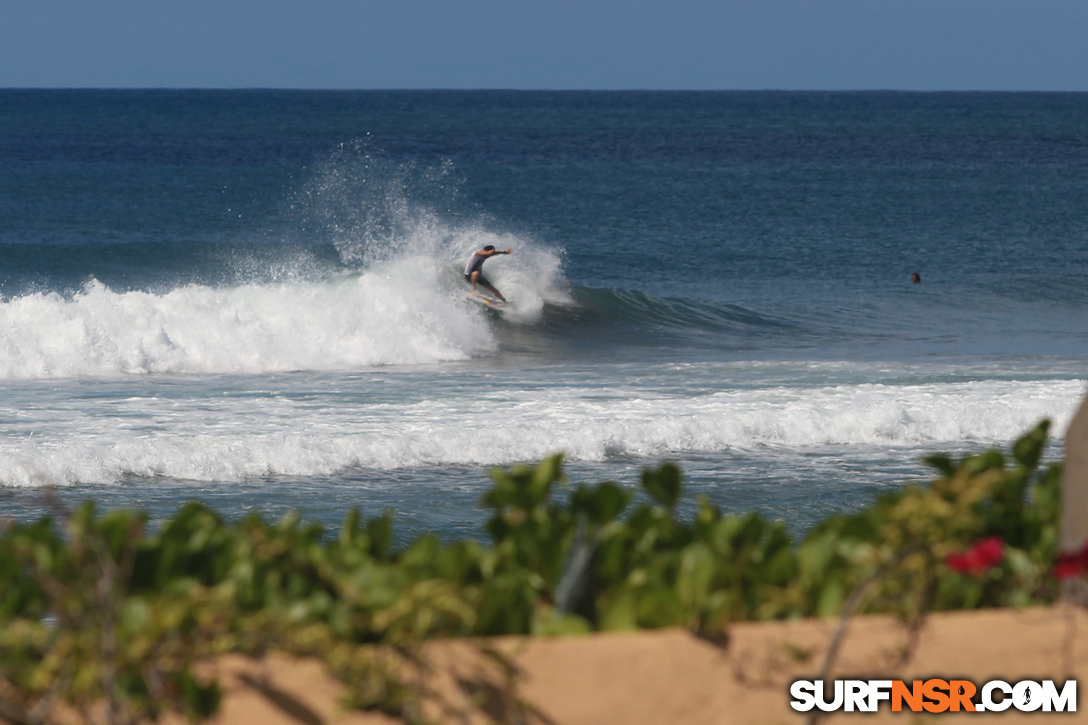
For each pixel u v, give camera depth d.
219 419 47.94
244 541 11.39
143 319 65.25
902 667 11.14
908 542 11.09
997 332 88.19
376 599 10.55
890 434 47.50
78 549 10.02
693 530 13.16
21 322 62.44
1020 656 11.37
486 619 10.97
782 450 45.38
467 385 58.25
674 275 127.50
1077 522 12.05
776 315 95.25
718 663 10.79
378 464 41.91
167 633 9.57
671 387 57.66
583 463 42.91
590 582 11.73
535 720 10.30
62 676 9.36
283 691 9.95
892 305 103.12
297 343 66.94
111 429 45.56
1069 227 168.88
